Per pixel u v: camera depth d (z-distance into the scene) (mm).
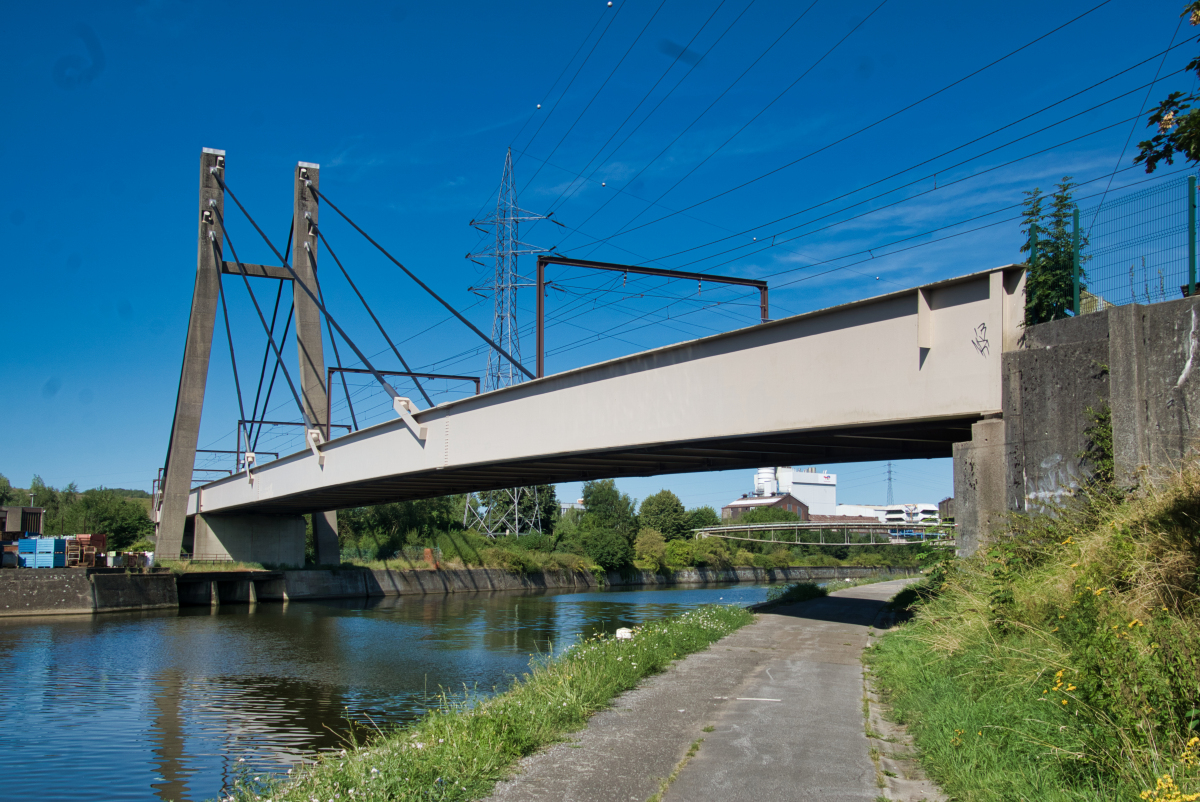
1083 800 6031
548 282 34625
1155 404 12211
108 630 42969
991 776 6891
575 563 88875
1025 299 15016
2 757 17234
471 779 7664
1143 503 10281
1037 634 9477
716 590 81375
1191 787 5617
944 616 13406
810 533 126438
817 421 18891
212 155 61469
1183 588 8453
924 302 16516
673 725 9875
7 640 38625
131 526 87438
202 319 61188
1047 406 14078
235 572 63125
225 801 9453
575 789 7469
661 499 119250
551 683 11828
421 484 41156
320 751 17875
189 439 61594
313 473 46250
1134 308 12562
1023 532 13516
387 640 38156
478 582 80375
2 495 117625
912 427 17859
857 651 16375
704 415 21984
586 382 26203
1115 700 6633
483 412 31219
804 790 7359
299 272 63438
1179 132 9992
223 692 25203
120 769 16406
